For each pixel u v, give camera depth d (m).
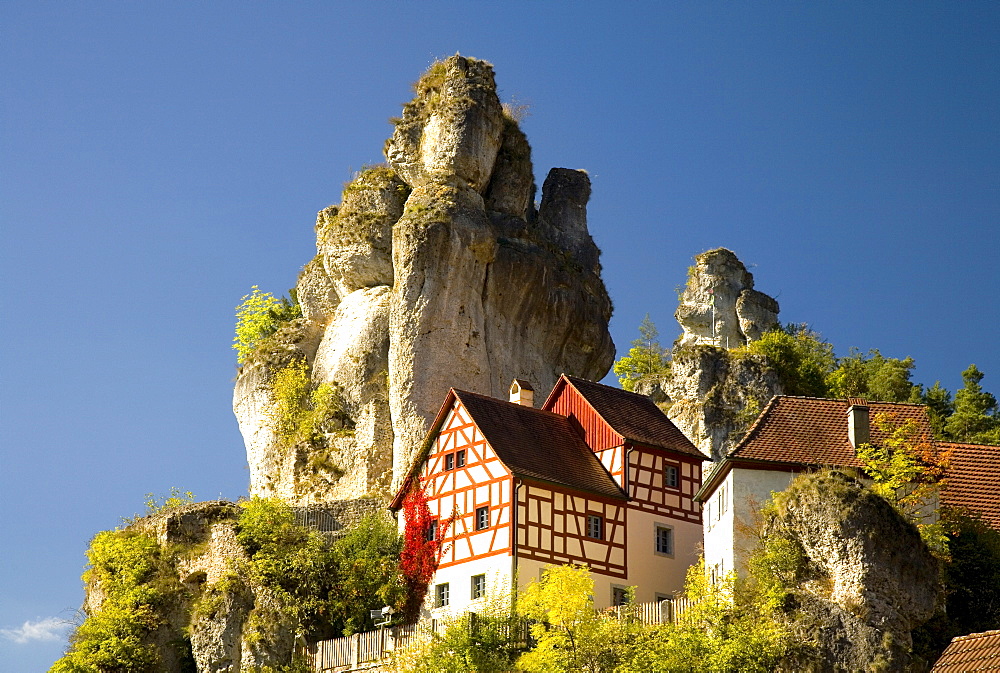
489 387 70.19
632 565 57.91
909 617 43.44
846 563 44.03
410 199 72.62
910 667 42.56
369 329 73.31
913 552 44.12
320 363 74.69
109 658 60.00
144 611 61.62
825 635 43.38
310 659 55.94
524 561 54.97
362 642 54.59
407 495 59.34
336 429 72.19
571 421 62.03
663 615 48.31
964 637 36.62
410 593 57.59
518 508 55.66
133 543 64.44
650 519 59.19
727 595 46.22
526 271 73.38
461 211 71.56
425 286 69.69
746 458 47.91
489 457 57.03
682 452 61.34
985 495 50.31
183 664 60.56
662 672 43.94
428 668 50.28
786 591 44.66
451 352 69.31
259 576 59.50
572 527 56.84
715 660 43.53
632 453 59.75
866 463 47.75
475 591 55.62
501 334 72.56
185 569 63.09
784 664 43.31
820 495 45.06
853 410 49.16
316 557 59.53
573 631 47.97
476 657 49.66
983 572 45.88
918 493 47.22
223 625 59.06
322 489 70.94
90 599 64.56
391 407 69.06
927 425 50.00
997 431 72.38
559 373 74.75
